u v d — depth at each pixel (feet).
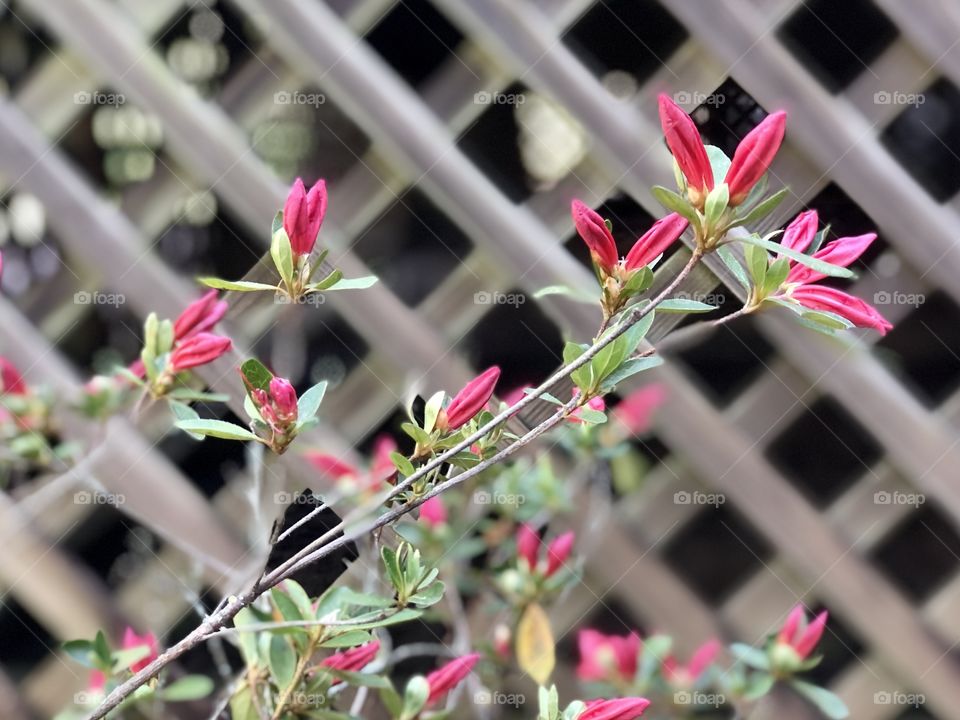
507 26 2.29
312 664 1.89
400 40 2.42
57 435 2.37
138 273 2.37
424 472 1.54
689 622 2.48
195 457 2.43
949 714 2.42
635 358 1.57
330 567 1.98
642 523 2.51
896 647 2.41
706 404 2.39
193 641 1.56
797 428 2.46
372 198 2.40
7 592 2.42
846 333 2.23
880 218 2.24
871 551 2.43
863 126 2.27
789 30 2.29
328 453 2.26
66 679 2.46
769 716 2.50
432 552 2.31
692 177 1.48
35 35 2.42
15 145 2.37
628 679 2.32
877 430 2.31
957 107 2.34
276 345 2.26
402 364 2.33
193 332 1.96
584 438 2.37
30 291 2.44
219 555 2.39
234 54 2.42
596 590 2.52
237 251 2.42
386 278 2.39
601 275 1.55
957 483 2.30
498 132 2.37
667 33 2.30
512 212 2.31
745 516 2.40
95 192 2.40
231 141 2.34
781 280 1.57
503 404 1.72
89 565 2.46
